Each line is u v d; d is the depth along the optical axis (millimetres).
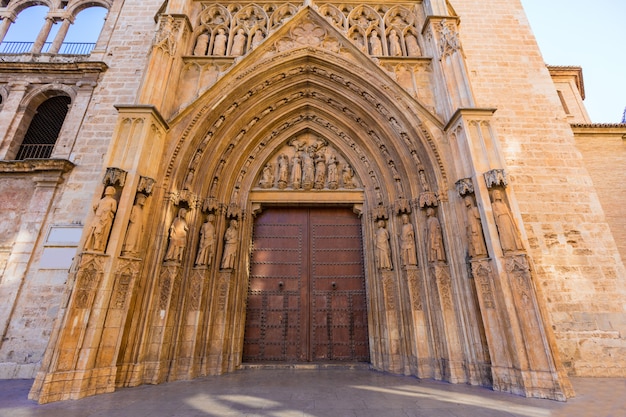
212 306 9367
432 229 9242
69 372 6250
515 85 11859
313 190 11695
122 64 12445
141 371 7531
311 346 10219
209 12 12914
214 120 10727
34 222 9992
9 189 10570
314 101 12500
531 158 10633
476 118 9141
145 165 8695
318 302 10758
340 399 5953
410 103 10555
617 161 11914
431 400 5934
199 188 10156
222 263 10039
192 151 10125
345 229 11734
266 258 11258
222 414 5016
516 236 7508
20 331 8844
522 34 12914
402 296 9555
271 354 10109
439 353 8359
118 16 13633
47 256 9594
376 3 13070
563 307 8906
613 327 8711
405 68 11547
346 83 11602
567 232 9695
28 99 12219
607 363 8375
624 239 10773
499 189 8172
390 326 9445
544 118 11266
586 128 12258
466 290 8266
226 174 11133
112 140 8531
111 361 6938
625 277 9195
